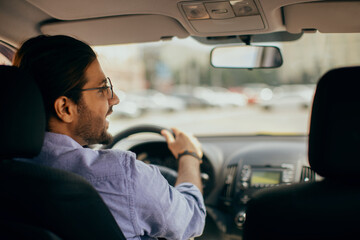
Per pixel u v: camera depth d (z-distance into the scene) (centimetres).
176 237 123
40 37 116
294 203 93
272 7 158
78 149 114
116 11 177
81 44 118
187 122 1553
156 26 197
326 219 90
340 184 95
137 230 114
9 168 95
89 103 118
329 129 87
